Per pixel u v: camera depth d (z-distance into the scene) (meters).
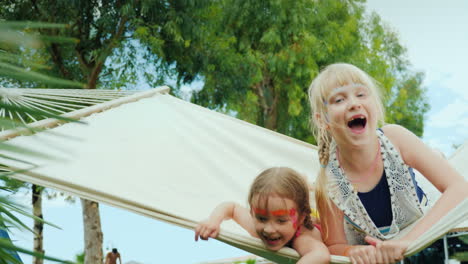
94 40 9.40
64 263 0.57
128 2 9.04
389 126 2.14
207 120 3.44
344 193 2.09
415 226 1.87
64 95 3.13
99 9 8.98
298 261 1.85
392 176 2.06
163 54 9.68
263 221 1.89
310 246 1.89
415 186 2.29
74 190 2.32
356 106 1.97
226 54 11.08
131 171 2.67
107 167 2.63
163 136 3.12
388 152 2.06
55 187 2.29
